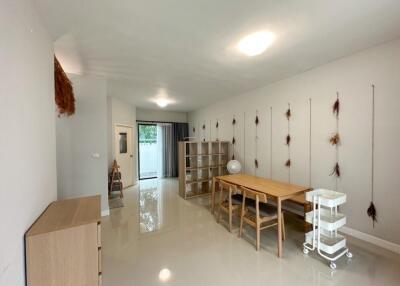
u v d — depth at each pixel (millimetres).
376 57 2365
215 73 3254
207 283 1874
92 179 3389
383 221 2359
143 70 3102
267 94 3922
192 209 3902
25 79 1304
